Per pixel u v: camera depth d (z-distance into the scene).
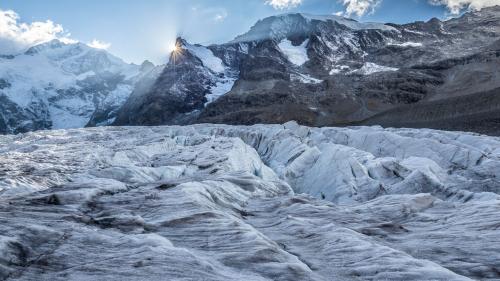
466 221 21.12
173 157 48.28
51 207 19.58
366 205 26.42
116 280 11.20
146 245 13.80
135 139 75.69
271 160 59.00
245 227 17.47
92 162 46.12
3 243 12.18
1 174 35.91
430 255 16.73
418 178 34.59
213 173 38.72
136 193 24.16
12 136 100.38
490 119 131.38
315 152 51.34
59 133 98.62
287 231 20.27
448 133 69.75
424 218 22.72
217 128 96.75
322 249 17.00
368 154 46.69
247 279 12.09
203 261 12.98
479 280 14.31
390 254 15.37
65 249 13.21
